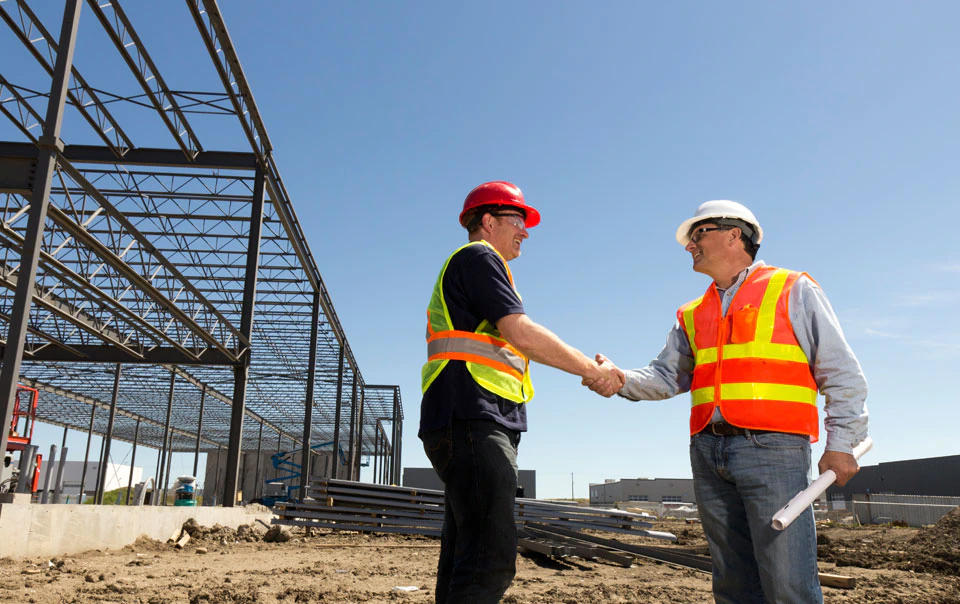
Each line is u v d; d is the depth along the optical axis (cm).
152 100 1508
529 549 1009
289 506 1302
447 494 252
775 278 279
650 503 7500
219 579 717
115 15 1254
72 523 970
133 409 4722
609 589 692
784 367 263
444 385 244
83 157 1825
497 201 283
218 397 4066
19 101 1426
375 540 1284
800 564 247
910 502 3303
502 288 247
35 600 548
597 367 275
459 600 224
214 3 1265
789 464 255
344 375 3941
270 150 1870
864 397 255
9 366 917
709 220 297
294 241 2262
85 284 1546
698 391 284
